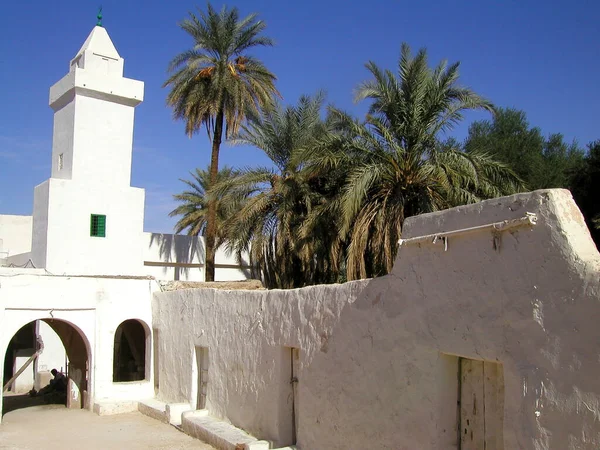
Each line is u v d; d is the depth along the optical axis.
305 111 20.17
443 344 6.75
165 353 15.77
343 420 8.52
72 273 21.06
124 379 20.05
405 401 7.29
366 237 14.54
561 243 5.45
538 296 5.61
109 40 22.77
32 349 20.98
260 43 23.36
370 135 15.16
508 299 5.93
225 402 12.49
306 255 18.39
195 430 12.40
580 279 5.21
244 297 11.95
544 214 5.64
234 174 20.09
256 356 11.31
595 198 18.77
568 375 5.23
